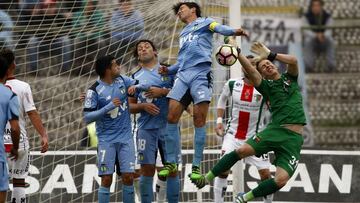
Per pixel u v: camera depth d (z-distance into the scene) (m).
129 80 37.69
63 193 45.19
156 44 49.84
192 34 35.38
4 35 48.09
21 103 37.06
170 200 38.09
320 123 60.81
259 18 62.09
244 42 61.66
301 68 61.97
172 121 35.66
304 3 62.53
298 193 45.66
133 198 37.12
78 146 46.38
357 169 46.25
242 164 40.97
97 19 47.94
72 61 52.41
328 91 61.44
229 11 41.50
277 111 34.97
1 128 33.34
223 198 41.78
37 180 45.22
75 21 48.25
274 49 62.03
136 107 37.59
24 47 49.31
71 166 45.59
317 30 62.25
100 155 36.91
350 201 45.78
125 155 36.91
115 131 36.88
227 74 44.88
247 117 41.03
